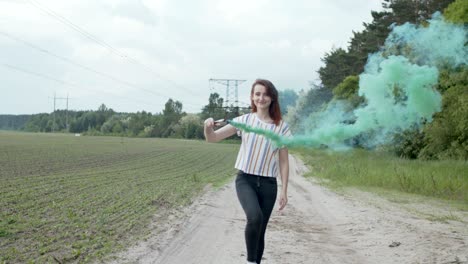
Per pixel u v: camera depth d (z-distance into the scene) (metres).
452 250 8.45
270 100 5.70
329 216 12.92
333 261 7.81
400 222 11.80
